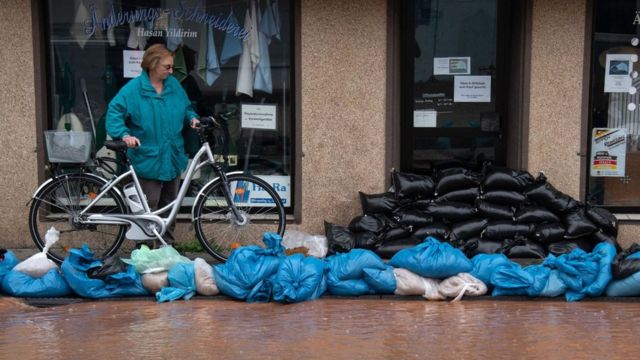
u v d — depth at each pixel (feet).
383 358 17.54
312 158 26.99
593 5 26.43
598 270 21.97
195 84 27.73
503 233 24.86
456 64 27.78
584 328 19.52
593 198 27.61
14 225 27.04
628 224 26.78
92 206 24.56
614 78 27.07
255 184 25.80
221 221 25.93
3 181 26.94
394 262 22.82
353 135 26.94
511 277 21.89
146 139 24.76
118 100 24.49
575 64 26.53
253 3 27.30
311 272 21.89
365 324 19.89
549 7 26.32
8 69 26.61
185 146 26.08
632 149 27.37
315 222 27.17
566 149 26.84
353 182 27.09
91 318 20.49
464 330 19.40
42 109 26.91
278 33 27.35
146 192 25.26
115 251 25.09
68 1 27.27
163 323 20.03
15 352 18.03
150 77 24.88
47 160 27.02
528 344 18.40
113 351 18.06
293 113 27.40
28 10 26.43
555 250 24.43
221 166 24.91
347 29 26.55
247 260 22.02
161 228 24.43
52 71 27.53
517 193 25.49
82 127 27.73
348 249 24.63
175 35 27.53
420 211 25.66
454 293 21.86
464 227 25.09
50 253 24.89
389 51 26.61
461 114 27.91
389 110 26.84
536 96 26.63
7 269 22.82
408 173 27.04
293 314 20.72
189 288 22.26
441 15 27.68
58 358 17.65
